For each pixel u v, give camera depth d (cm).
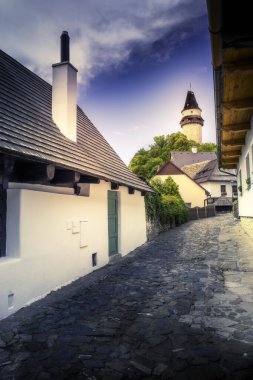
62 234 695
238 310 471
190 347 359
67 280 707
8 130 551
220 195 4756
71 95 899
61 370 318
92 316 475
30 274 569
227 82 580
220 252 1015
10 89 749
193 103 9081
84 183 819
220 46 417
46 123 801
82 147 935
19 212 549
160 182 2717
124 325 434
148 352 352
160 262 922
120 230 1118
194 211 3209
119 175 1070
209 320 438
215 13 331
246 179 1138
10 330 429
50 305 538
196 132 8938
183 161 6134
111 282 694
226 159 1443
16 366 329
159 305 516
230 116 810
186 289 604
